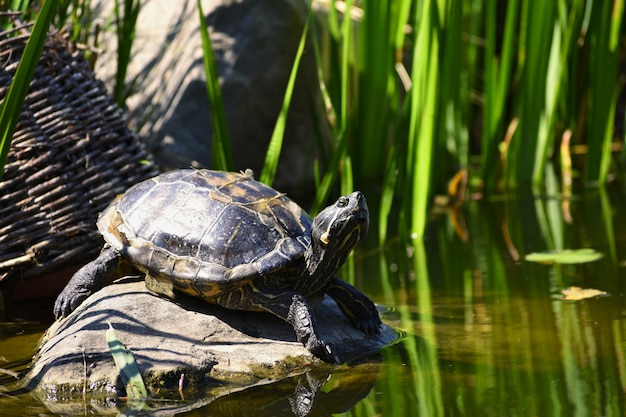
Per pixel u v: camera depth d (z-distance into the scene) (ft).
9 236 13.30
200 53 23.38
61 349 10.91
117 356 10.60
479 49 31.12
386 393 10.02
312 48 24.86
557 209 22.74
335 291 12.32
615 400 9.43
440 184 25.50
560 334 12.32
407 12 23.56
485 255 18.43
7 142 10.88
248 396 10.09
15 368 11.23
